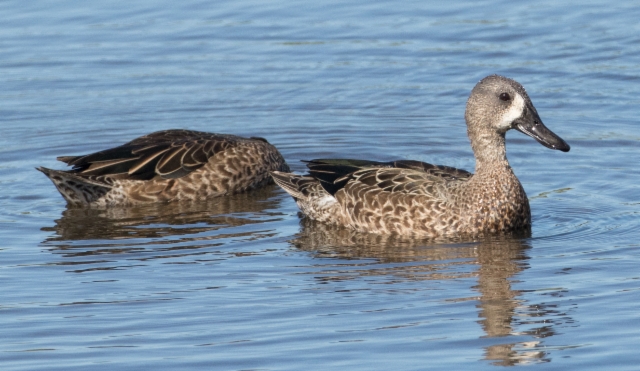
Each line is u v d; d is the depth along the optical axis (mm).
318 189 16266
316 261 14203
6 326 12125
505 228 15133
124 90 22938
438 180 15414
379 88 22656
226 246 14992
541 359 10891
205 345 11469
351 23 26141
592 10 26203
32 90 22875
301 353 11180
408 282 13250
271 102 22234
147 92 22844
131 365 10992
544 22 25609
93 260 14438
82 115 21703
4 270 14047
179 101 22344
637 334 11391
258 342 11508
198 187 17750
